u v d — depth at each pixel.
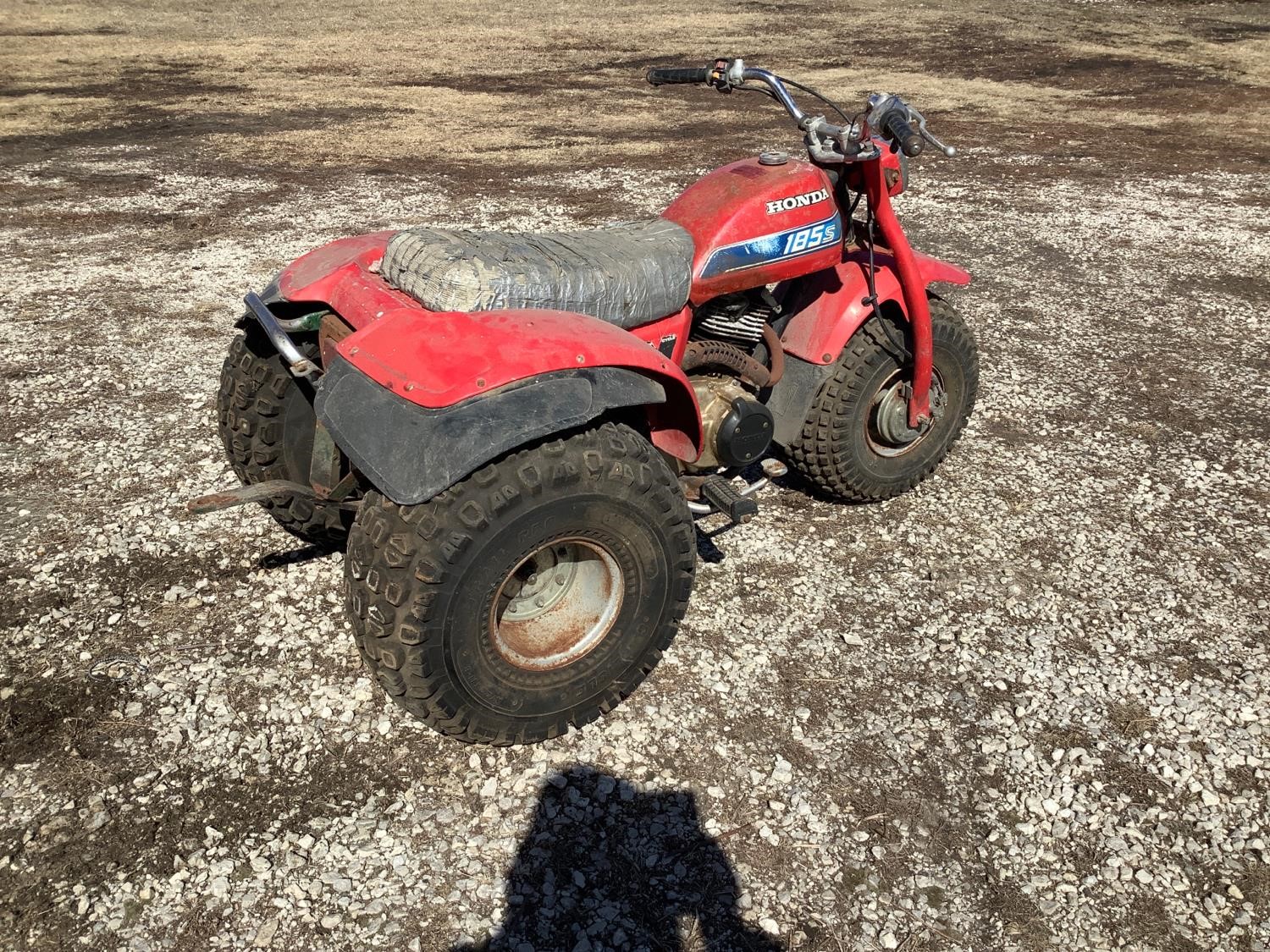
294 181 8.77
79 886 2.23
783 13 20.59
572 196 8.27
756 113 12.00
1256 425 4.59
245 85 13.31
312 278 3.04
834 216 3.35
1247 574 3.48
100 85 13.22
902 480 3.83
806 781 2.57
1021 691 2.90
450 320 2.53
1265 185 8.98
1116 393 4.90
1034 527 3.75
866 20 19.52
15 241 7.01
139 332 5.42
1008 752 2.68
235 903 2.20
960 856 2.37
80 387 4.73
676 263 3.02
